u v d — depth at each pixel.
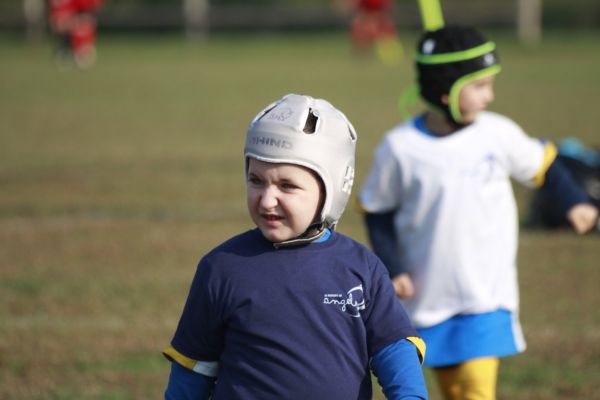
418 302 13.07
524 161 13.39
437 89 13.09
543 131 44.06
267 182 8.48
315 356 8.47
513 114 49.91
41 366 17.03
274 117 8.45
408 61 84.94
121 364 17.20
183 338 8.80
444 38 13.09
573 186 13.52
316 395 8.45
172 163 38.38
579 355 17.70
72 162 38.59
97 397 15.60
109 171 36.66
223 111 54.28
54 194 32.44
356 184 33.56
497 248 13.02
